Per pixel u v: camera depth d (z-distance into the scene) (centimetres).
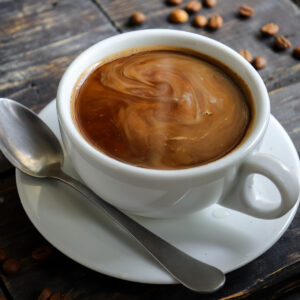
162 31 39
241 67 37
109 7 49
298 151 41
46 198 36
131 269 34
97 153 33
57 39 46
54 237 35
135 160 34
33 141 38
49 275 36
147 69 38
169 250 34
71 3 49
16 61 45
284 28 48
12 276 36
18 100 43
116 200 35
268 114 35
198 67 38
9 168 39
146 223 35
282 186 33
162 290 35
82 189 36
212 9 49
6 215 38
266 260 36
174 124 36
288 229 37
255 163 33
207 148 35
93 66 38
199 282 33
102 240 35
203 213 36
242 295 35
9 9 48
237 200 35
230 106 36
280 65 45
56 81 44
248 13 48
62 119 34
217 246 35
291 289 38
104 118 36
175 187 33
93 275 36
